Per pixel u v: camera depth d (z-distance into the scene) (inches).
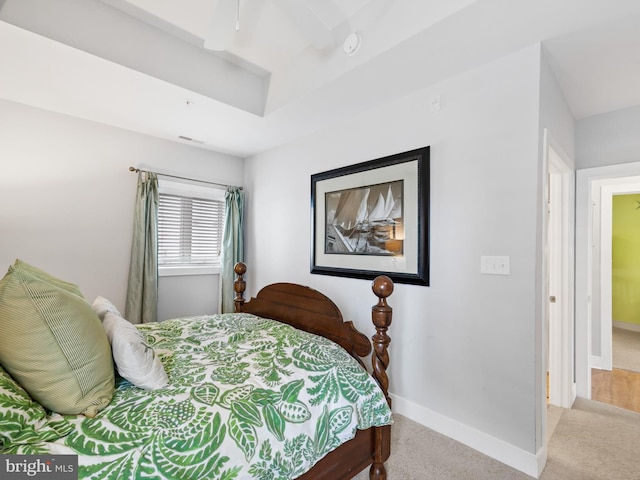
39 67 78.2
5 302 37.5
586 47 68.9
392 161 93.3
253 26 80.3
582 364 104.9
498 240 72.8
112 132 117.0
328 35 69.9
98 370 42.2
